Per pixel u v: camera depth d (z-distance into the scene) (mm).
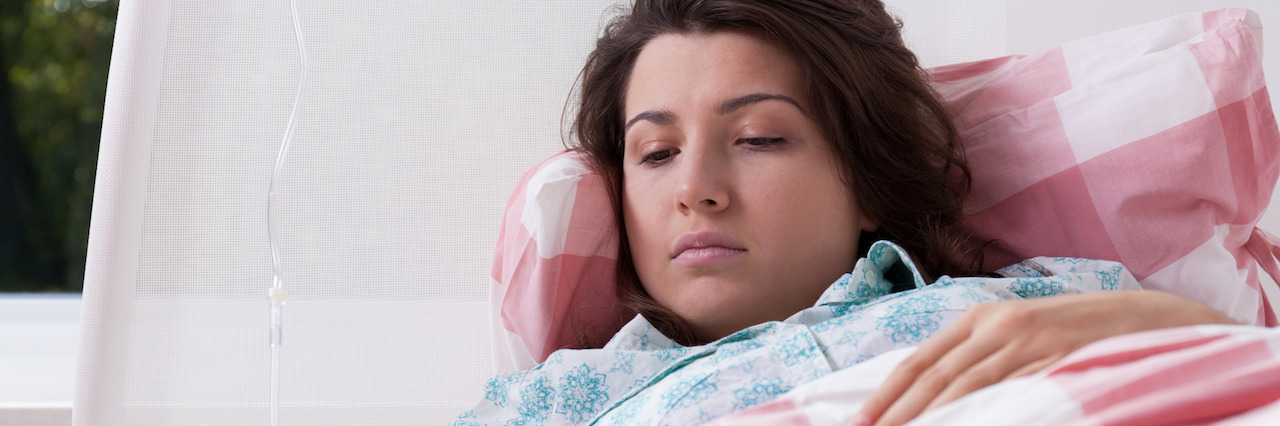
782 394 646
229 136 1170
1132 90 896
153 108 1111
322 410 1164
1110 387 472
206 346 1146
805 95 866
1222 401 443
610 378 804
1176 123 863
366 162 1190
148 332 1128
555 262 932
